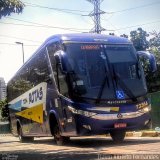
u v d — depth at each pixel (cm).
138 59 1420
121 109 1308
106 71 1340
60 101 1402
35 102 1798
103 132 1293
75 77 1308
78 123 1287
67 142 1520
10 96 2527
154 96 2133
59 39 1394
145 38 3294
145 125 1355
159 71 2891
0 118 5344
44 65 1590
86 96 1290
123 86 1340
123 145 1291
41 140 2272
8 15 1009
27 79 1966
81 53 1345
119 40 1429
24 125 2105
